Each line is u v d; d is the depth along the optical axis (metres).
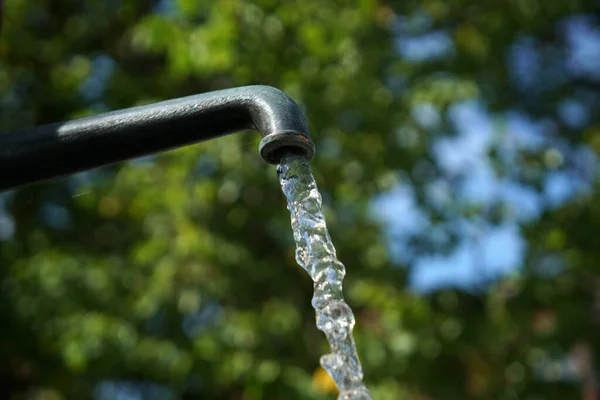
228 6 6.55
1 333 6.80
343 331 1.56
